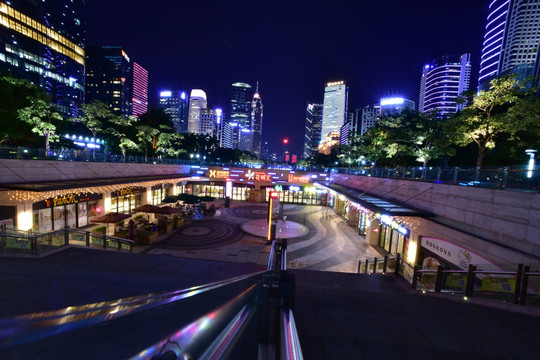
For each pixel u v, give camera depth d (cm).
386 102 19125
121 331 439
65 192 1942
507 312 697
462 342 535
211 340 273
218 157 9975
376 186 2420
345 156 4997
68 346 355
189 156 6831
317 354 474
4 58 10706
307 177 4816
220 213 3625
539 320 648
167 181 3669
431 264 1455
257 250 2184
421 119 2588
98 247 1508
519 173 985
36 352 297
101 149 4634
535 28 13162
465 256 1217
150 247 2138
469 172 1257
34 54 12000
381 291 967
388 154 2900
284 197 4859
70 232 1357
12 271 878
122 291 750
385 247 2309
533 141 1695
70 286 766
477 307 738
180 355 207
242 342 292
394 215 1529
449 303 776
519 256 952
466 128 1747
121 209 3019
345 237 2709
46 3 12581
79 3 14838
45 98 2491
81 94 14988
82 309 176
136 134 4244
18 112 2233
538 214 900
